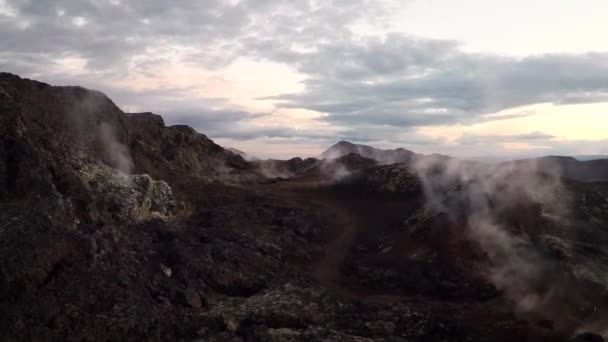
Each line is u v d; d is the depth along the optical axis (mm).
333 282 56156
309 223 74312
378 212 80250
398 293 53031
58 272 41188
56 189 52781
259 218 75312
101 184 63281
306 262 62125
